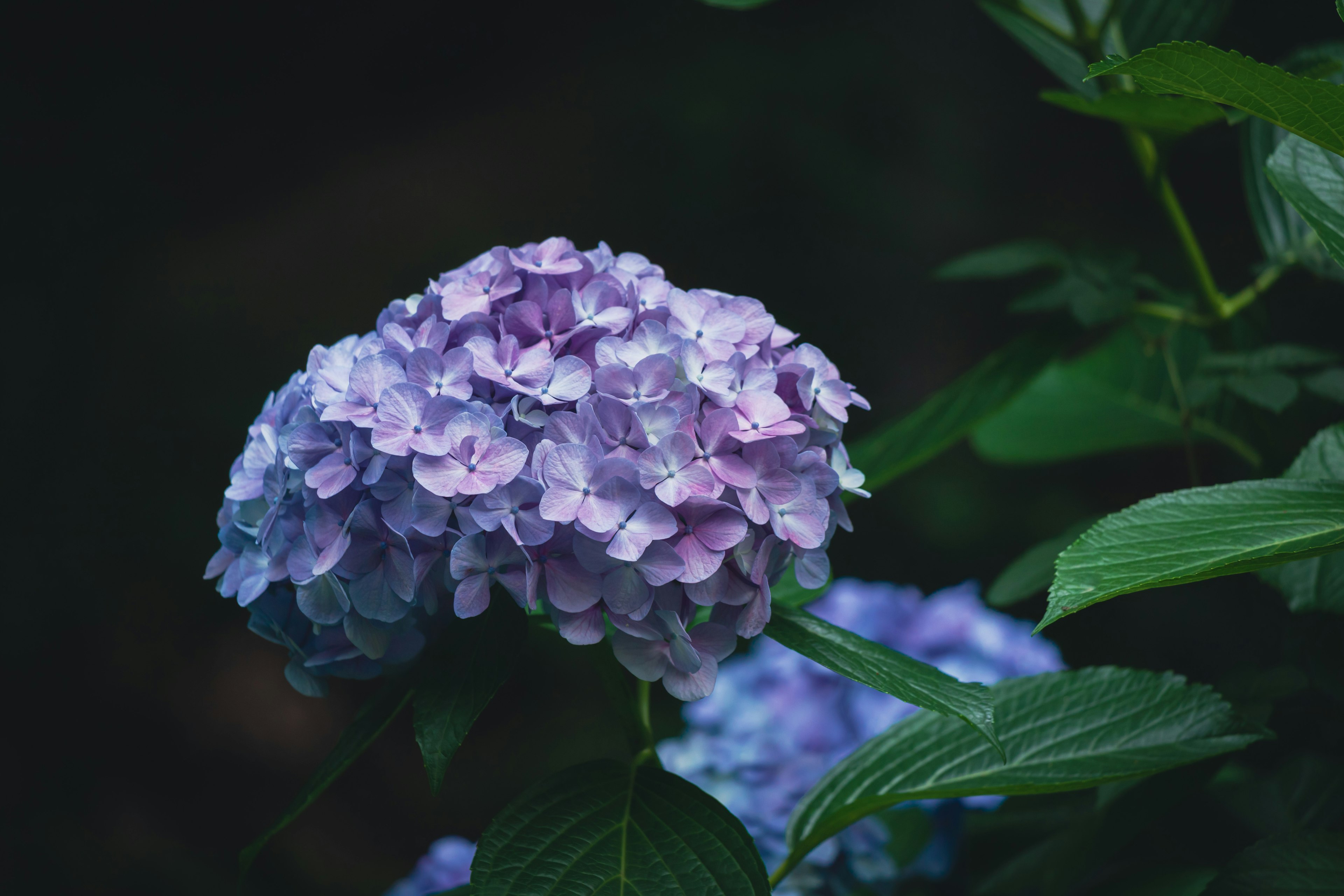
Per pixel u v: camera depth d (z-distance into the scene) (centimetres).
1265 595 102
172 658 321
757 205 414
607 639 87
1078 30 104
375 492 80
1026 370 104
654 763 87
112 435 355
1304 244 101
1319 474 90
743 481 81
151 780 299
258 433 85
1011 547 285
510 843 82
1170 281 276
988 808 99
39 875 271
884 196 408
